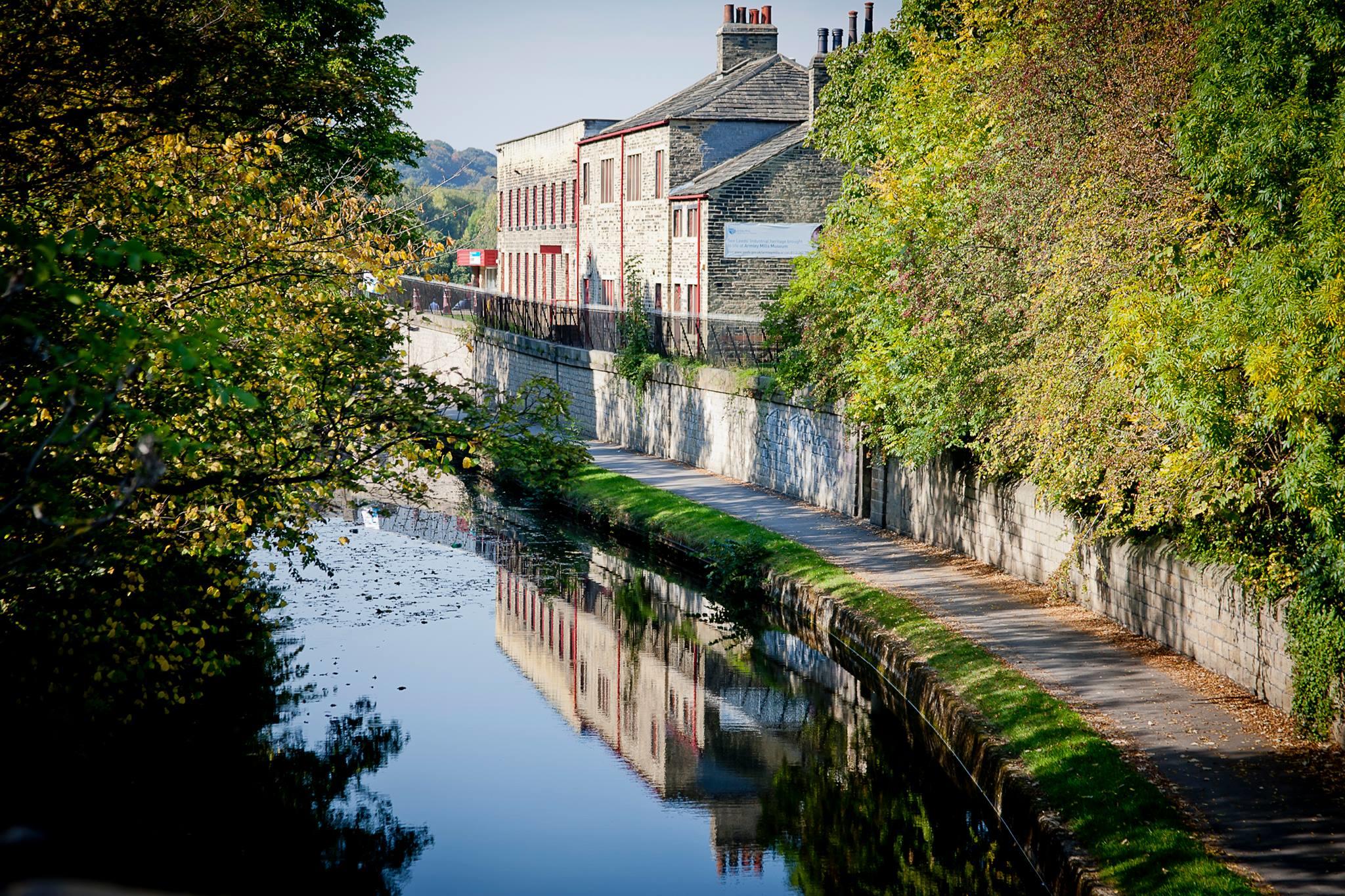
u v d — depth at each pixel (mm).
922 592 18875
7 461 8188
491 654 19422
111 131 9969
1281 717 12500
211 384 6914
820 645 19297
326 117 12484
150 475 5066
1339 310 9547
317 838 12641
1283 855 9305
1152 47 14719
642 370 35938
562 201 55031
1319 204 10000
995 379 17906
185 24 9750
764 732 16234
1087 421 14047
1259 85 11109
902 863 12234
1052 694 13500
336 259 11961
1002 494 20156
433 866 12117
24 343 6441
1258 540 12562
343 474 11266
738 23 49094
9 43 8898
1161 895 8797
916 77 21406
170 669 11234
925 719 14867
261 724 15906
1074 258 14328
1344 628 11180
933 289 18266
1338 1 10898
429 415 12148
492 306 52219
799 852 12547
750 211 39750
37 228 9344
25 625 10414
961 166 18844
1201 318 10930
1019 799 11297
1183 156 11805
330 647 19484
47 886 1185
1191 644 14750
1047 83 16141
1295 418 10266
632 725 16469
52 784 12258
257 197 11984
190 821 12883
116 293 10023
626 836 12867
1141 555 15852
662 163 43656
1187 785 10766
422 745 15477
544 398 13172
